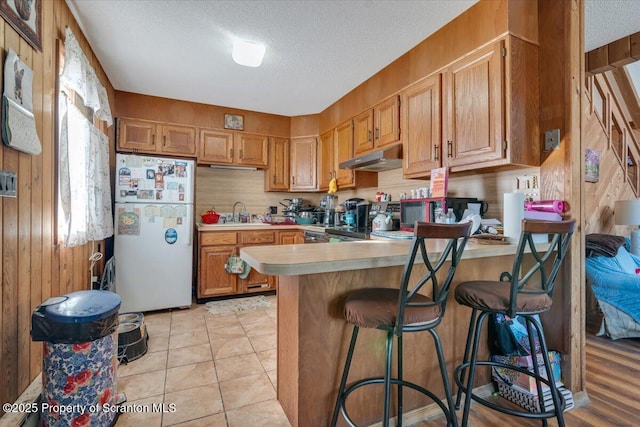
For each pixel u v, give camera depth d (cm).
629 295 255
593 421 155
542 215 174
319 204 459
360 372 146
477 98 194
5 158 125
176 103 363
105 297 150
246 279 367
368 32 227
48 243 166
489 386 181
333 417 135
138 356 216
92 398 138
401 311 113
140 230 308
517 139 179
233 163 393
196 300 355
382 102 287
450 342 168
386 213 295
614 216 329
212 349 230
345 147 351
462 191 244
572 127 171
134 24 217
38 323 130
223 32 227
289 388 148
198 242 348
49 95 167
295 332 137
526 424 153
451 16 209
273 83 319
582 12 178
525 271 188
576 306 173
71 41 182
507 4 178
